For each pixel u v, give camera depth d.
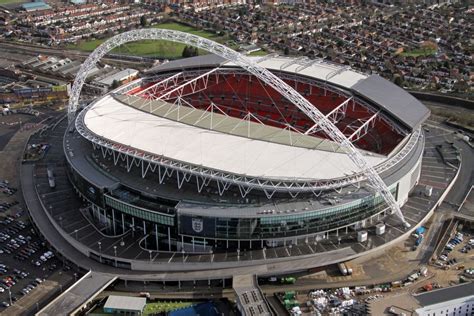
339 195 189.00
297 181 182.38
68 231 193.88
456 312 162.88
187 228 182.38
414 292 171.62
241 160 191.62
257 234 181.50
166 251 185.50
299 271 179.62
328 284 176.12
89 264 182.50
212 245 185.38
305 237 187.50
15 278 178.88
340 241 189.38
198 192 191.12
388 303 162.75
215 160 190.75
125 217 192.62
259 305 160.75
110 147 198.50
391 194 189.12
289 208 181.62
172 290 175.38
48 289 174.38
